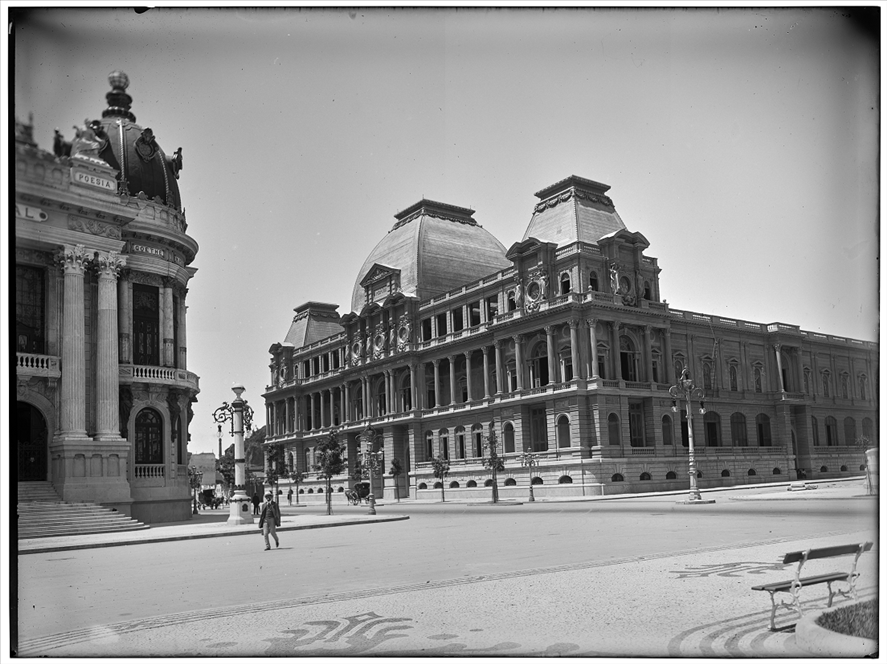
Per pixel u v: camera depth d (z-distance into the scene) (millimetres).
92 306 45406
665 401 83250
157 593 18391
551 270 83562
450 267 106312
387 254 110562
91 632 13445
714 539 27000
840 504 43688
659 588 16391
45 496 42375
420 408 100250
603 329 80438
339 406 118125
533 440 85000
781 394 92000
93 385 45375
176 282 52875
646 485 78500
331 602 16047
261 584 19516
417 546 29125
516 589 16828
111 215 44656
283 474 106062
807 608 13555
